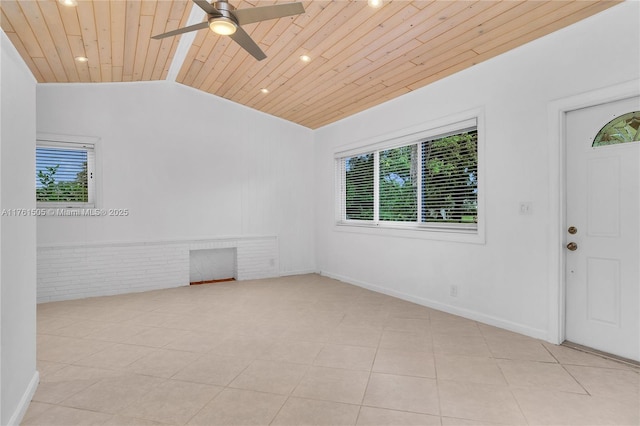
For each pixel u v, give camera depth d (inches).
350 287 189.3
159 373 89.0
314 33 118.6
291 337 114.7
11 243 66.4
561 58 104.1
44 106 164.1
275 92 179.3
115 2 106.9
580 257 103.6
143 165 182.9
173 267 189.8
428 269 150.3
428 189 155.0
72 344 108.9
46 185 165.9
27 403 73.1
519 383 82.9
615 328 96.7
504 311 120.8
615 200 96.3
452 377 86.1
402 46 120.5
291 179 227.1
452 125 139.6
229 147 205.9
